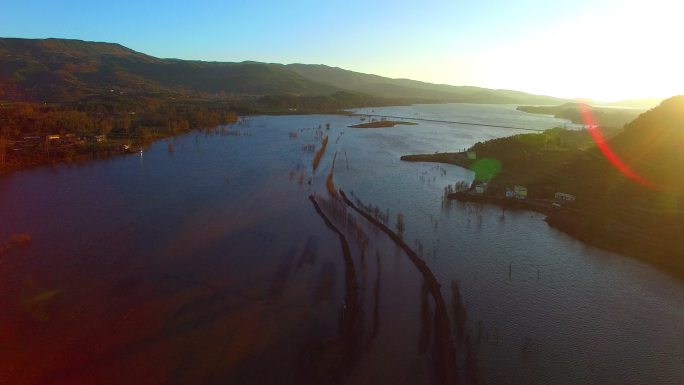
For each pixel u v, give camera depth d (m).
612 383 48.44
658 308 63.56
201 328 56.47
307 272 71.88
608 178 111.44
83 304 62.47
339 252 79.75
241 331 55.75
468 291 67.00
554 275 72.88
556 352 53.19
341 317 58.66
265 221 96.00
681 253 77.31
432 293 65.31
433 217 101.12
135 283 68.50
